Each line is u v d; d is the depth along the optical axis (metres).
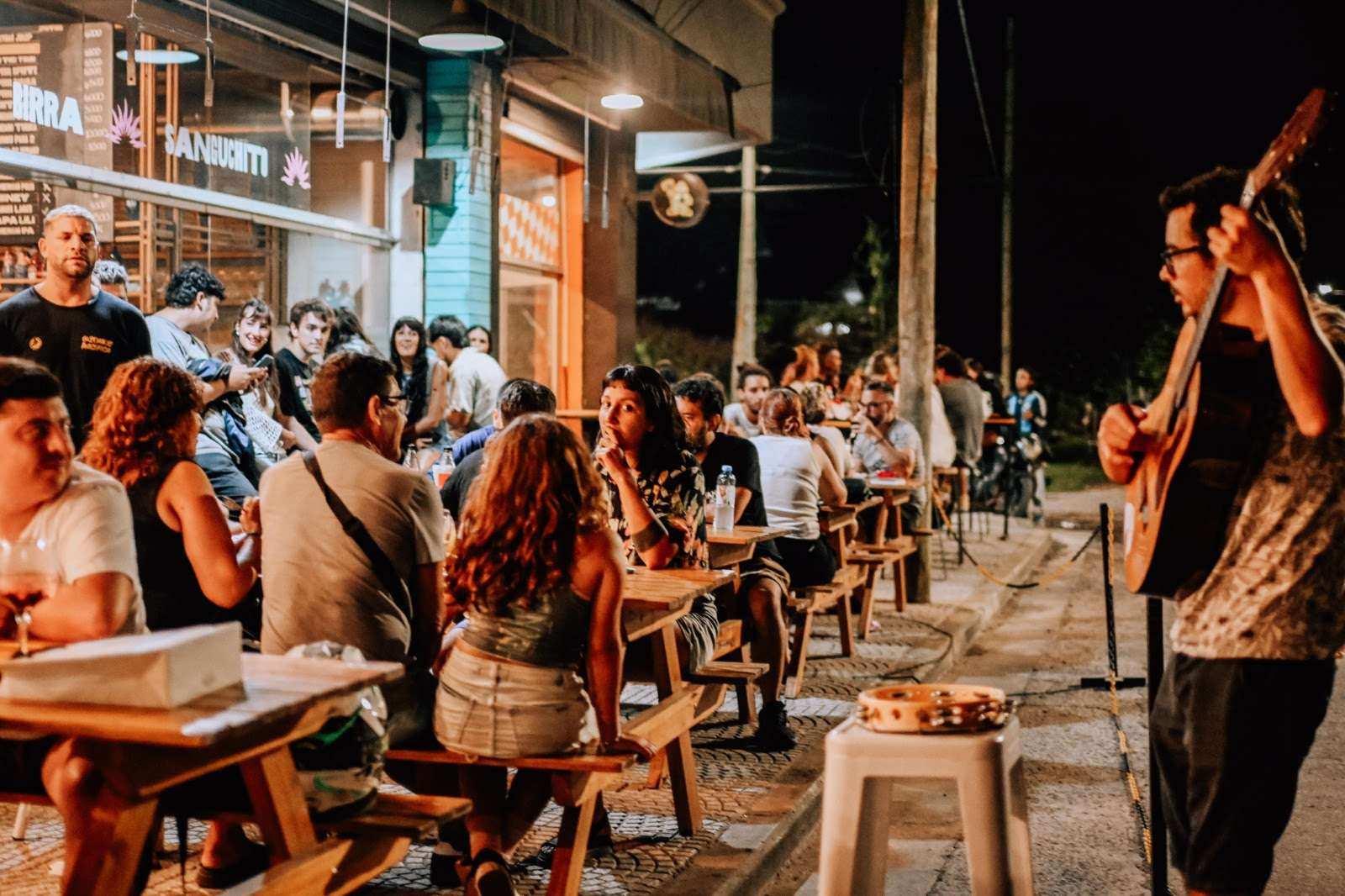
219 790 3.64
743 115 13.84
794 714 7.29
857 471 11.22
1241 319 3.44
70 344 6.21
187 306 7.71
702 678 5.74
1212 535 3.47
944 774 3.60
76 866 3.05
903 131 11.18
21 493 3.58
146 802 3.10
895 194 19.52
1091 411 35.66
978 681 8.94
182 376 4.34
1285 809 3.48
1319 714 3.51
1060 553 16.50
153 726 2.79
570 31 9.31
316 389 4.39
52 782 3.32
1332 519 3.41
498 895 4.02
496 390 10.52
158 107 8.54
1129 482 3.82
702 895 4.61
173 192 8.66
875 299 31.61
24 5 7.59
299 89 9.90
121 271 7.68
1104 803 6.21
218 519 4.29
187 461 4.32
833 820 3.67
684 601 4.94
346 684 3.17
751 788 5.94
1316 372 3.24
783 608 6.88
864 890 3.74
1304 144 3.09
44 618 3.57
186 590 4.34
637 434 5.82
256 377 7.11
